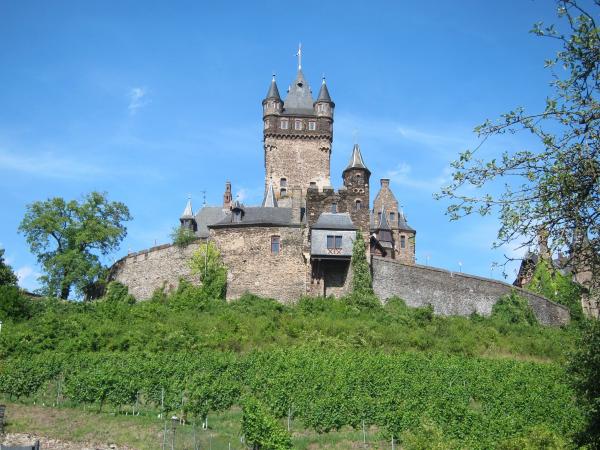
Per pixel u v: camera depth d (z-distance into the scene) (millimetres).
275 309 57656
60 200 66688
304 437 33875
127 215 68625
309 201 64062
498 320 60188
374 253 66312
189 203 71312
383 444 32750
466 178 13961
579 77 13195
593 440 18953
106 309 58000
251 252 61531
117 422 35062
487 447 29906
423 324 56781
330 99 84500
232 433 33531
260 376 40719
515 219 13430
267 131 82688
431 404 35406
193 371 41594
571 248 13203
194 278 61438
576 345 19734
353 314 57031
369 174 70125
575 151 13125
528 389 40875
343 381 38531
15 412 36500
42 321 53125
